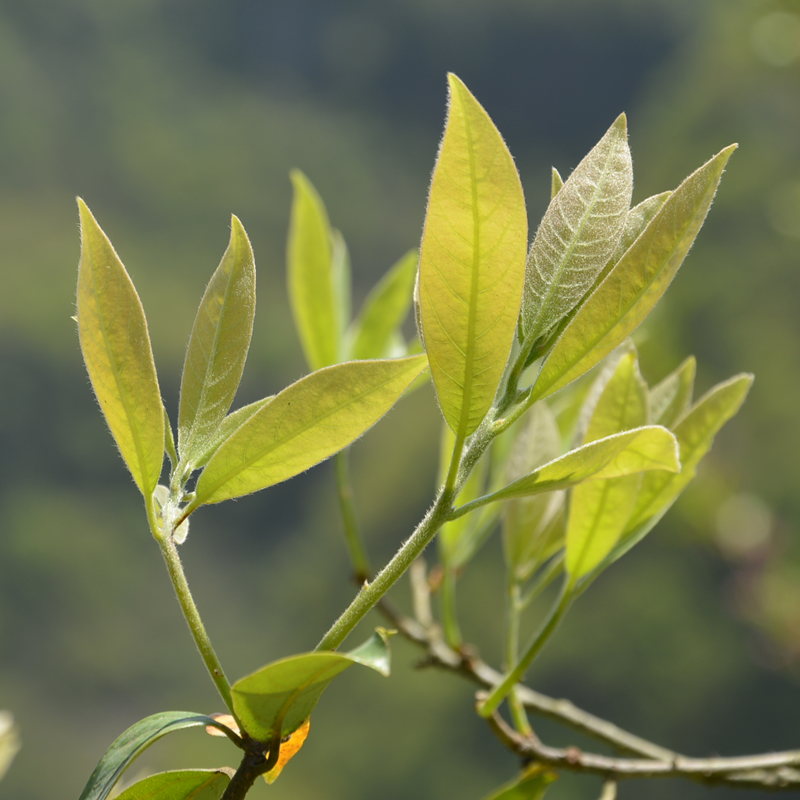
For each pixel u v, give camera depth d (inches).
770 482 351.6
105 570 693.9
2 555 674.2
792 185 113.3
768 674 410.6
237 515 751.1
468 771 437.4
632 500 25.7
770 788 32.0
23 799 519.2
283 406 17.5
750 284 427.5
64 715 597.9
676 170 530.9
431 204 15.7
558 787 400.8
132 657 642.8
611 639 440.5
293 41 1230.3
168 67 1104.2
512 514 32.8
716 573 436.1
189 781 19.4
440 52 1213.1
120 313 17.4
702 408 27.3
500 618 454.0
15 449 757.9
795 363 396.8
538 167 1147.3
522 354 18.5
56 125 960.9
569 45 1183.6
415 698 457.1
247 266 19.4
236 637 649.6
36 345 788.6
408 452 577.6
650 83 1168.8
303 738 19.3
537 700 35.9
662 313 66.7
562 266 18.5
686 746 422.9
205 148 1003.3
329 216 1003.3
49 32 1040.8
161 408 17.9
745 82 488.4
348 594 584.7
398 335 42.9
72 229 885.2
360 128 1179.9
